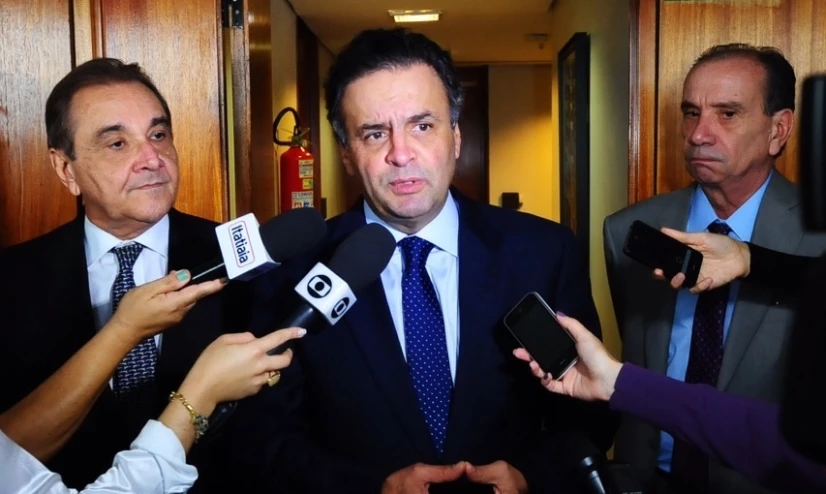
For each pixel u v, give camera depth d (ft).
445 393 4.37
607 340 12.90
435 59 4.22
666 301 5.72
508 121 26.94
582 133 14.51
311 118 19.16
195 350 4.73
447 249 4.52
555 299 4.65
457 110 4.35
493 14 18.30
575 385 3.87
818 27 7.58
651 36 7.83
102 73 4.78
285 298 4.52
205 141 7.05
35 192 6.87
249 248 3.74
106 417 4.52
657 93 7.87
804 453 1.53
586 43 14.34
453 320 4.50
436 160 4.17
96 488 3.13
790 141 7.35
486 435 4.35
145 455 3.24
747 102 5.33
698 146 5.43
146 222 4.76
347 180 24.72
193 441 3.40
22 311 4.70
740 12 7.69
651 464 5.64
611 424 4.58
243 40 7.67
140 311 3.68
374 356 4.31
